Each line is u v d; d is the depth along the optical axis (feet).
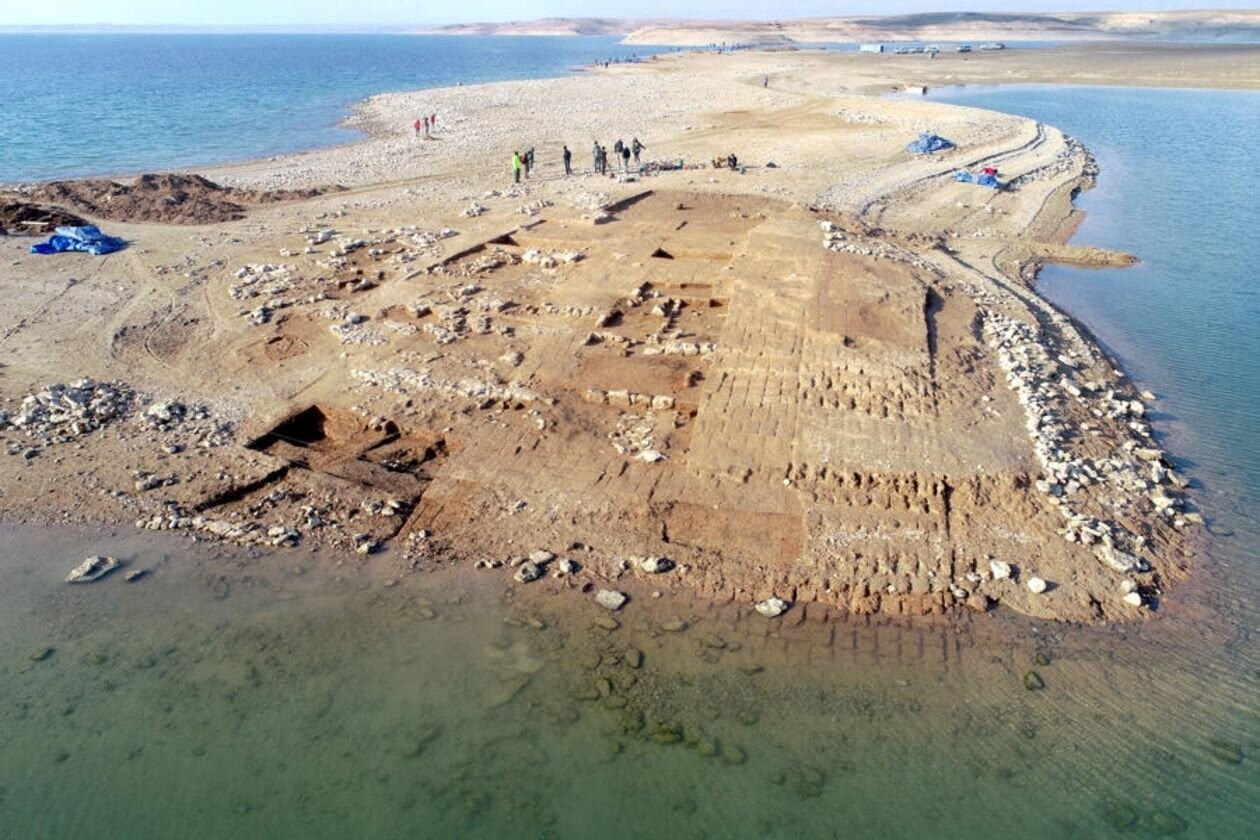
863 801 26.84
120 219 90.27
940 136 133.18
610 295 61.87
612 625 34.32
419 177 114.01
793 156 119.85
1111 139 144.05
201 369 55.21
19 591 36.65
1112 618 34.55
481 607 35.47
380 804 26.78
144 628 34.58
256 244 80.18
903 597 35.40
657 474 42.50
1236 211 98.43
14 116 184.55
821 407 46.26
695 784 27.45
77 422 48.57
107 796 27.14
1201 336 64.03
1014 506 39.70
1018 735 29.30
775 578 36.45
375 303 62.85
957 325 57.57
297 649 33.35
